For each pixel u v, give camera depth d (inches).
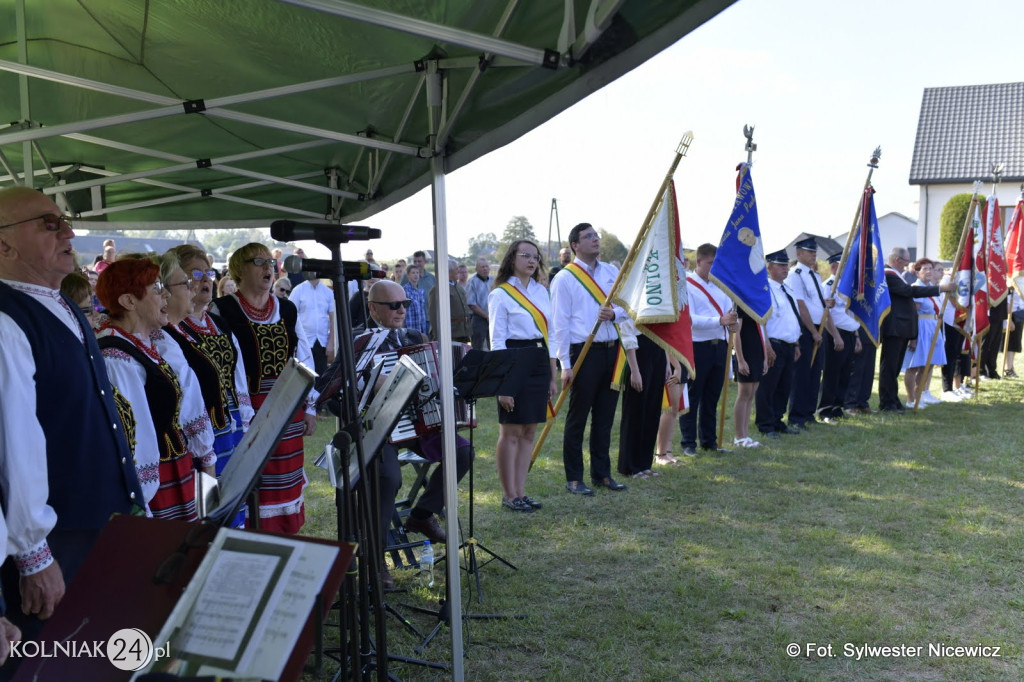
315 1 88.8
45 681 72.8
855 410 379.9
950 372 425.7
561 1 97.2
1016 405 403.2
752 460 288.4
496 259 1595.7
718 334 297.4
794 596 171.6
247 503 130.6
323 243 105.8
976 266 413.7
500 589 175.8
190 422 132.2
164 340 131.3
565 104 99.8
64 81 128.3
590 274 244.8
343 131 181.9
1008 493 245.6
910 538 206.4
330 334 372.8
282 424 90.3
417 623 160.1
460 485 257.3
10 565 96.7
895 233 1999.3
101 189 236.8
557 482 261.9
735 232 286.2
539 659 146.3
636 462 266.1
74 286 145.6
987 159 1342.3
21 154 213.2
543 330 223.0
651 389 262.4
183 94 173.8
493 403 430.6
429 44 125.1
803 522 220.4
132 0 137.6
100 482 99.8
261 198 247.3
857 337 370.9
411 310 427.5
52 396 95.5
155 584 75.8
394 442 164.9
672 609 165.8
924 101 1482.5
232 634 71.1
